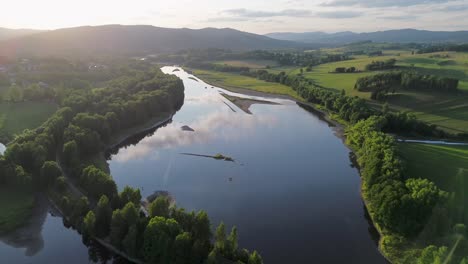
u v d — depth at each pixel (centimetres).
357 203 9319
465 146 12600
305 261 7125
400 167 8838
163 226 6550
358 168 11606
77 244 7706
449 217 6481
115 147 13275
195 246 6256
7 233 7944
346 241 7731
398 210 7244
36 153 10006
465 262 5050
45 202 9050
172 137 14562
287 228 8231
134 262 6838
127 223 7012
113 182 8731
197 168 11512
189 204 9244
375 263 6981
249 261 6159
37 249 7544
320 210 8994
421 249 6531
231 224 8362
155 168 11506
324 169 11531
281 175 11056
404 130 14525
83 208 8025
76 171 9788
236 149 13312
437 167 9981
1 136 13500
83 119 12912
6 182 9444
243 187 10231
